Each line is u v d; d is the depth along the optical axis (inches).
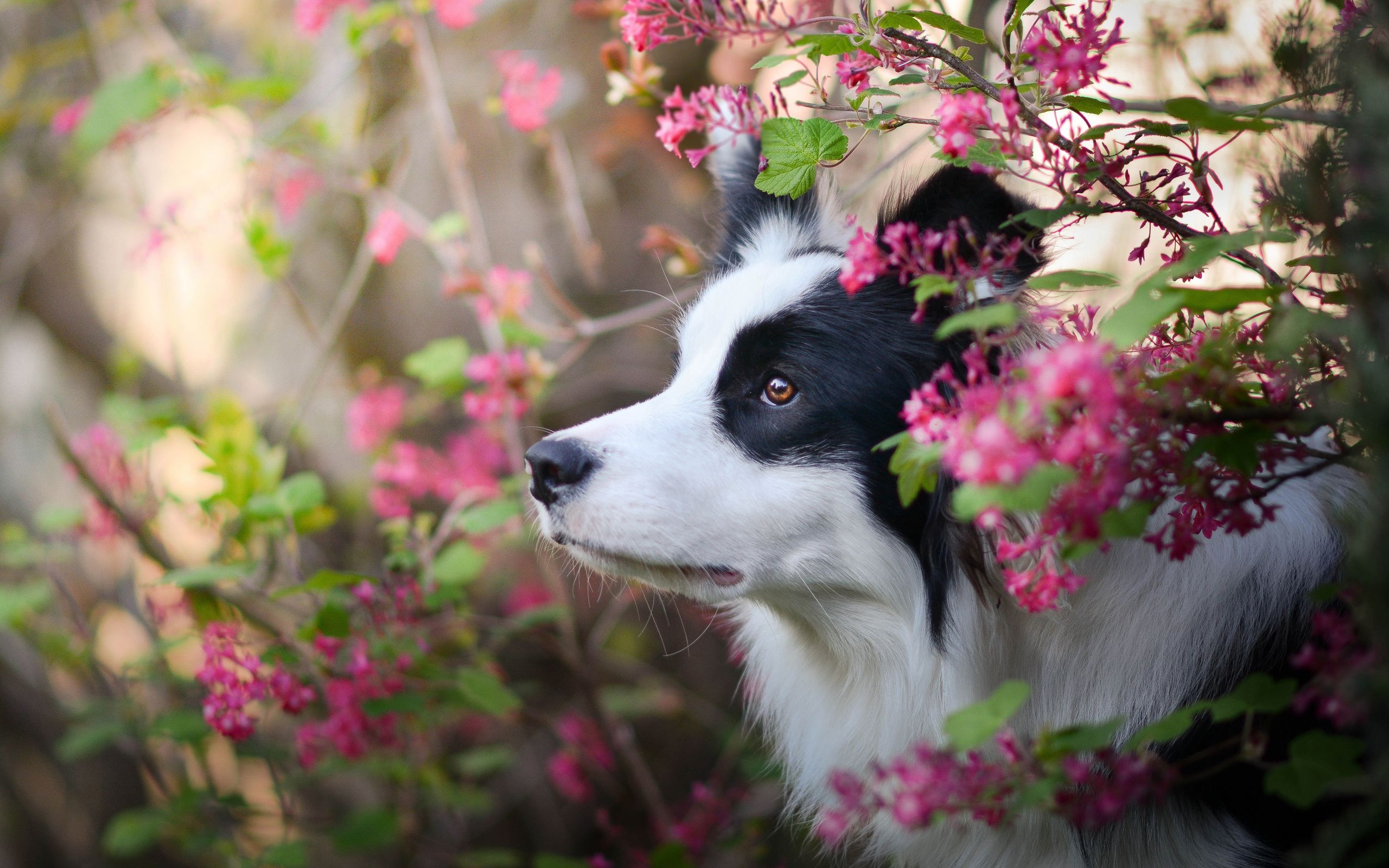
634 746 177.0
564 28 161.3
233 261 177.0
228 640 105.3
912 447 60.2
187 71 131.0
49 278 189.3
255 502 111.6
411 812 142.5
